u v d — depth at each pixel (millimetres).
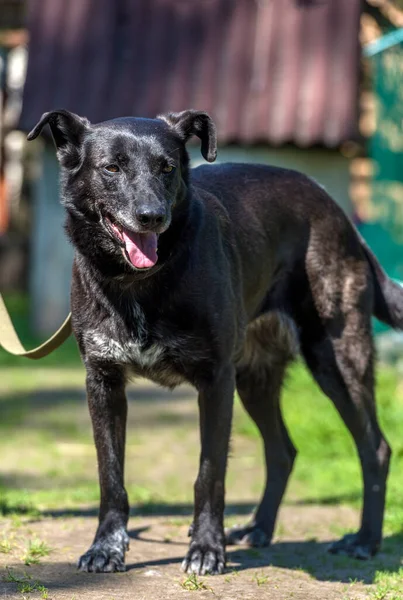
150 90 19203
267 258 7109
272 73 18984
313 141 18141
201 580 5930
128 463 10602
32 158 28125
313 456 10906
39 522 7375
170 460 10805
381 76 15016
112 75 19578
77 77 19656
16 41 26547
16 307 24203
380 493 7105
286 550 7066
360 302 7371
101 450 6281
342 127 18109
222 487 6230
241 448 11500
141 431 12344
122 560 6055
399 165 14969
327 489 9539
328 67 18797
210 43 19578
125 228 5895
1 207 27906
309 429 11320
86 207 6176
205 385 6281
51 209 19719
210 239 6340
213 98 18891
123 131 6129
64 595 5469
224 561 6137
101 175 6078
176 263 6074
